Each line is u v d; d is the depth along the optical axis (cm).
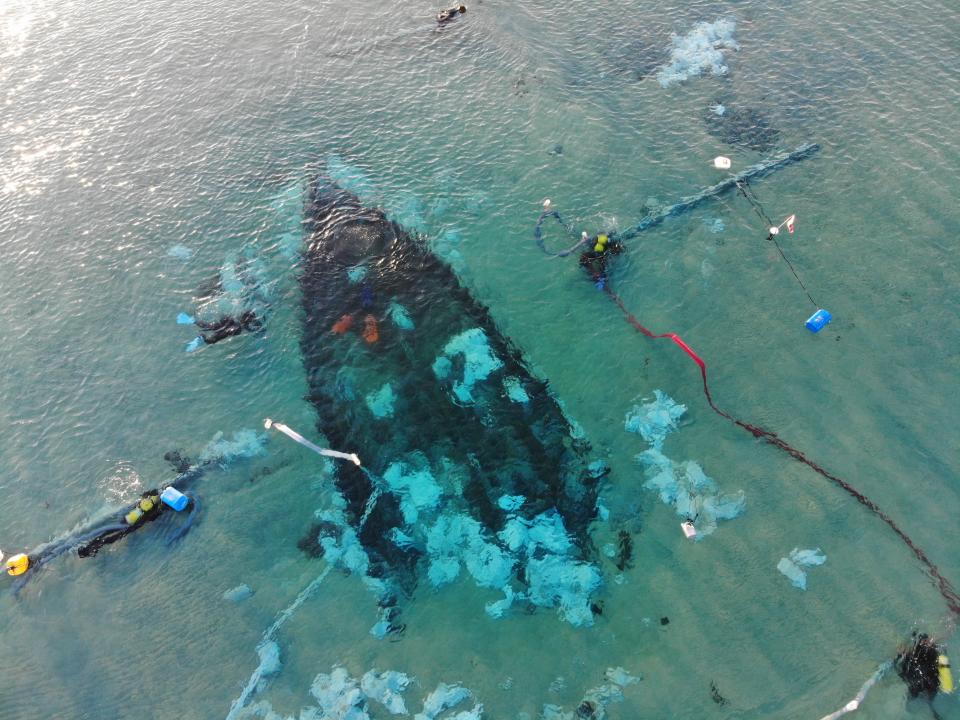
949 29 3195
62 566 2055
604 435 2156
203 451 2255
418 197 2822
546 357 2334
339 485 2102
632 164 2858
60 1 3978
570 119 3048
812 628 1778
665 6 3525
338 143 3091
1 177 3086
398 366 2245
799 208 2638
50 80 3506
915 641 1730
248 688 1806
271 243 2736
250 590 1967
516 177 2867
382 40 3541
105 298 2659
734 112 2992
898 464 2031
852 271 2444
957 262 2422
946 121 2830
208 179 3002
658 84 3150
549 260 2588
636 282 2508
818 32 3281
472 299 2466
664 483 2050
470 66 3359
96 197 2981
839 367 2236
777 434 2125
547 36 3447
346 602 1922
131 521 2097
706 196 2709
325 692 1781
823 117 2923
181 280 2680
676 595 1853
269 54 3531
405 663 1808
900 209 2588
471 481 2019
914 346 2252
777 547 1916
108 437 2317
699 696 1700
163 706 1802
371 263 2573
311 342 2403
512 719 1709
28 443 2325
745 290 2447
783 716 1658
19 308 2658
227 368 2425
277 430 2266
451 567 1930
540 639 1812
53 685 1858
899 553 1877
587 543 1945
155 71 3503
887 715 1631
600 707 1703
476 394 2177
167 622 1934
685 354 2317
